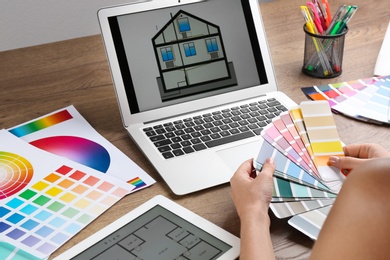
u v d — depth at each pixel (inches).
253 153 40.4
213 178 38.1
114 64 43.9
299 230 32.8
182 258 31.6
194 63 46.0
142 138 42.0
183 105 45.2
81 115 45.8
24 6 79.0
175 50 45.6
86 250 32.3
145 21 45.1
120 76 43.9
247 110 45.4
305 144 38.7
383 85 48.6
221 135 42.3
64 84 50.0
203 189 37.5
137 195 37.2
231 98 46.4
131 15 44.8
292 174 36.4
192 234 33.4
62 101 47.6
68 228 34.2
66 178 38.4
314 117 40.3
